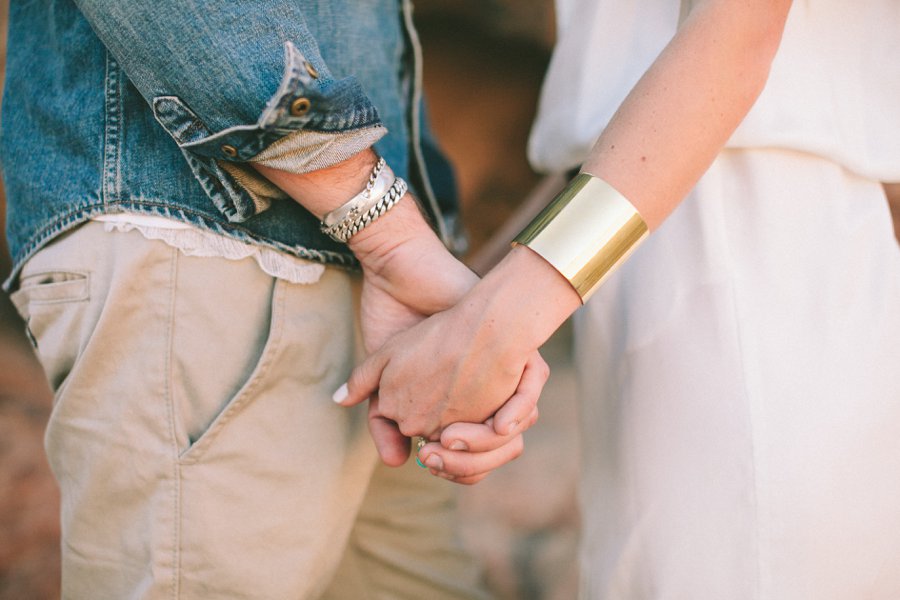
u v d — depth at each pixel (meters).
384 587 1.09
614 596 0.85
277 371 0.78
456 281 0.75
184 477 0.75
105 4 0.65
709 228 0.80
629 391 0.85
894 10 0.80
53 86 0.78
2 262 2.20
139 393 0.75
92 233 0.75
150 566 0.76
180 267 0.74
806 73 0.78
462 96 2.56
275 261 0.77
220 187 0.73
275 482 0.78
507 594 1.63
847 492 0.76
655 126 0.68
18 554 1.65
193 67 0.65
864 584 0.77
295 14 0.69
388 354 0.76
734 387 0.77
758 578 0.75
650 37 0.88
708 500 0.77
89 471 0.77
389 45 0.94
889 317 0.79
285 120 0.64
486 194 2.62
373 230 0.75
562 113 0.96
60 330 0.77
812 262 0.78
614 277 0.90
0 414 1.98
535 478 1.90
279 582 0.79
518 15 2.42
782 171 0.79
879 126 0.80
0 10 1.83
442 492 1.13
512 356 0.70
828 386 0.76
